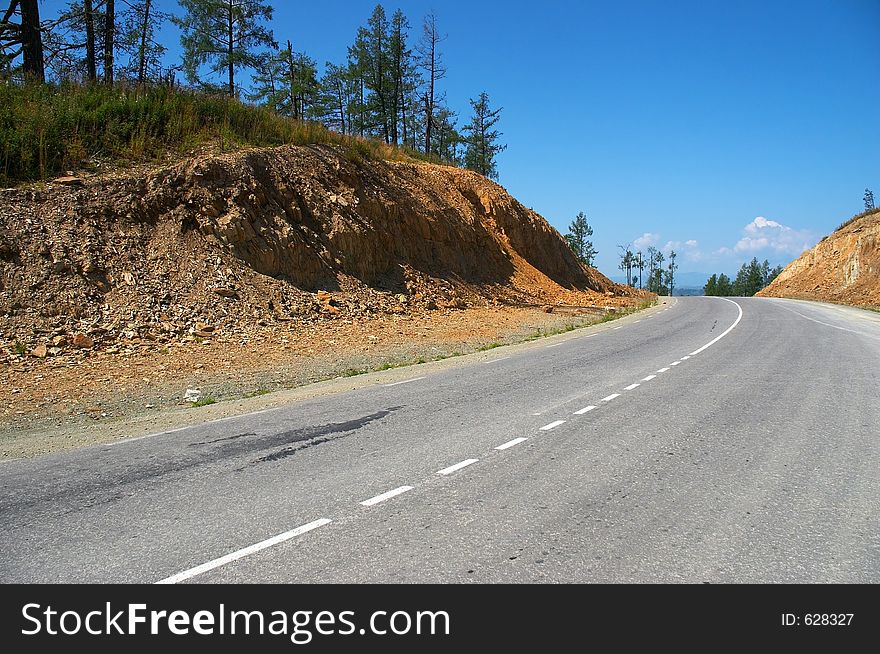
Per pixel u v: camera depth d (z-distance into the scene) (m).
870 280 42.59
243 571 3.80
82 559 4.02
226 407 8.94
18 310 12.99
